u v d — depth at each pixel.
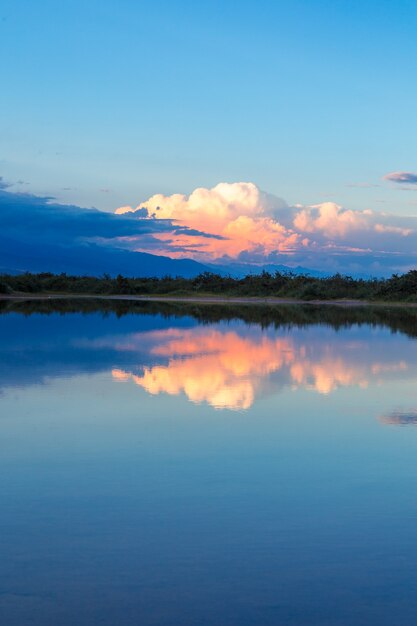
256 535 4.99
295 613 3.89
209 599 4.04
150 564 4.50
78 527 5.12
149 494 5.90
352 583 4.25
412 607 3.96
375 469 6.72
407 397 10.76
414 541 4.89
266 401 10.37
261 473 6.57
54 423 8.68
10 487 6.08
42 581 4.25
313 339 21.50
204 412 9.48
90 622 3.79
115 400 10.26
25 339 20.03
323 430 8.43
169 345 18.95
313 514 5.42
